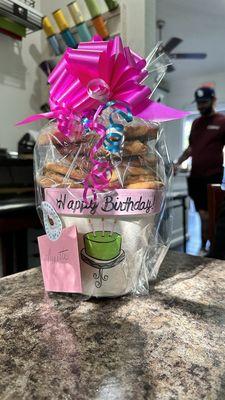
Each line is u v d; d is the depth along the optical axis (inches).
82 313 10.9
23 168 34.5
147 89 11.6
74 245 11.5
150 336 9.3
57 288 12.2
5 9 33.9
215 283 14.0
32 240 36.9
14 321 10.4
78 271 11.6
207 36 94.2
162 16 81.7
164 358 8.2
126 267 11.8
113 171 11.0
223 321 10.3
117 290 11.9
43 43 44.4
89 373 7.6
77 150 11.2
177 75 132.1
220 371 7.7
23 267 34.3
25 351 8.6
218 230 24.6
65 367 7.8
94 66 10.5
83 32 35.7
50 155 11.9
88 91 10.6
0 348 8.7
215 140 69.6
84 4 36.7
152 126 12.0
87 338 9.2
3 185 33.2
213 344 8.9
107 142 10.6
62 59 11.4
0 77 40.1
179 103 141.3
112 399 6.7
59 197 11.4
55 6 40.8
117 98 11.1
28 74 43.7
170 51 82.3
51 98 11.9
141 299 12.1
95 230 11.4
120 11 33.4
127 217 11.3
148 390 7.0
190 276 15.0
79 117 11.2
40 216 13.2
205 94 70.1
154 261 13.8
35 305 11.6
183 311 11.1
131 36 33.1
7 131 41.4
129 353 8.4
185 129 131.3
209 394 6.9
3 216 28.9
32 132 38.7
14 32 38.1
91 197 11.0
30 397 6.8
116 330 9.7
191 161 74.3
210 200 26.2
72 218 11.4
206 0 73.6
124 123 11.0
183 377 7.4
